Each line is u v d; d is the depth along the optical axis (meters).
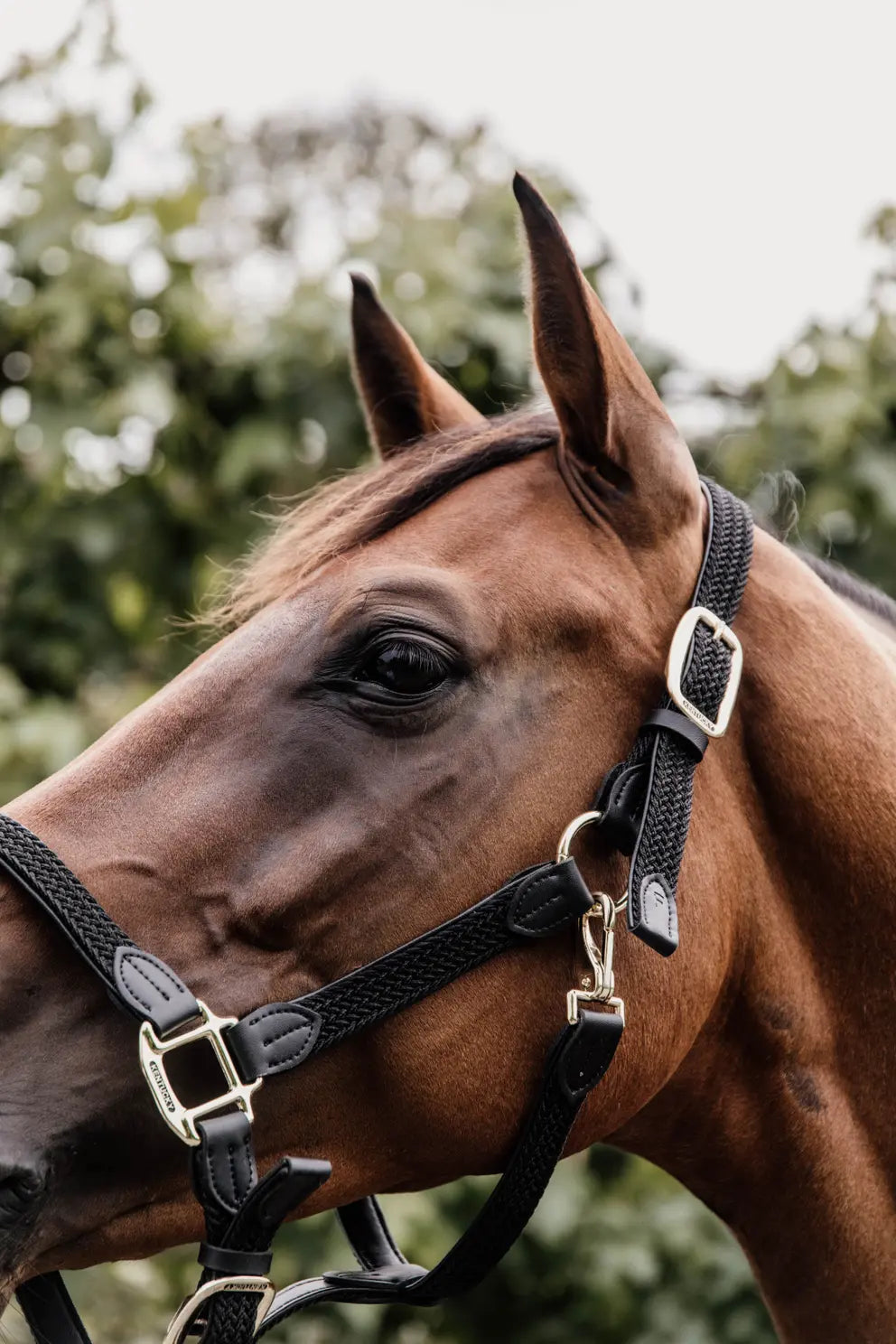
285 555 1.33
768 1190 1.37
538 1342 2.96
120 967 1.08
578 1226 2.86
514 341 3.03
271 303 3.20
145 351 3.04
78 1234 1.10
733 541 1.30
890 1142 1.34
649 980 1.22
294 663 1.19
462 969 1.15
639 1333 2.93
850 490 2.89
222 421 3.12
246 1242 1.04
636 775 1.21
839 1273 1.35
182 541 3.12
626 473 1.26
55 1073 1.08
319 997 1.13
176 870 1.13
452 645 1.18
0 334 3.06
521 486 1.29
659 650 1.24
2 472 3.10
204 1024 1.09
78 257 3.01
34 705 3.01
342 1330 2.92
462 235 3.18
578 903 1.17
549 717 1.20
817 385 2.90
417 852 1.16
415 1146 1.18
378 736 1.17
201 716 1.19
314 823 1.15
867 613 1.51
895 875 1.30
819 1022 1.33
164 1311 2.96
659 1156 1.42
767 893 1.30
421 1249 2.68
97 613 3.10
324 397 3.05
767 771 1.29
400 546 1.24
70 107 3.10
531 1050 1.18
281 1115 1.13
